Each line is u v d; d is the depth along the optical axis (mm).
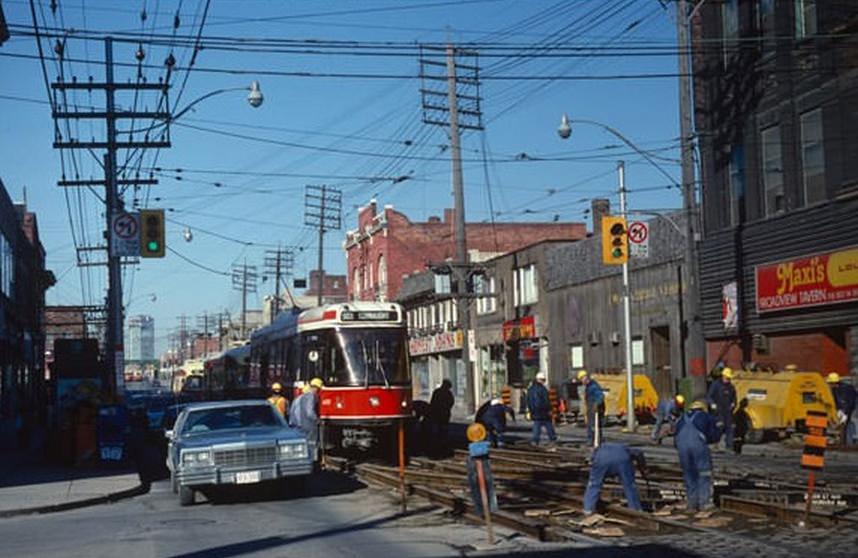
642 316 39406
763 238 31844
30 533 14344
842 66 28438
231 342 121688
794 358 30734
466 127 44156
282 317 29719
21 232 54219
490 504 13773
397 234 71312
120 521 15211
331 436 24266
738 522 13242
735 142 33562
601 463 13742
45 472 23516
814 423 12836
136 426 31375
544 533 12250
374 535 12852
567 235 74812
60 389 42562
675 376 36906
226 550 12000
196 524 14453
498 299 53844
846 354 29016
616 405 35625
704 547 11422
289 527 13805
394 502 16281
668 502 15109
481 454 13812
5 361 46344
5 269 45375
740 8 32969
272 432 17453
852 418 24609
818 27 29266
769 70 31609
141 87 32781
